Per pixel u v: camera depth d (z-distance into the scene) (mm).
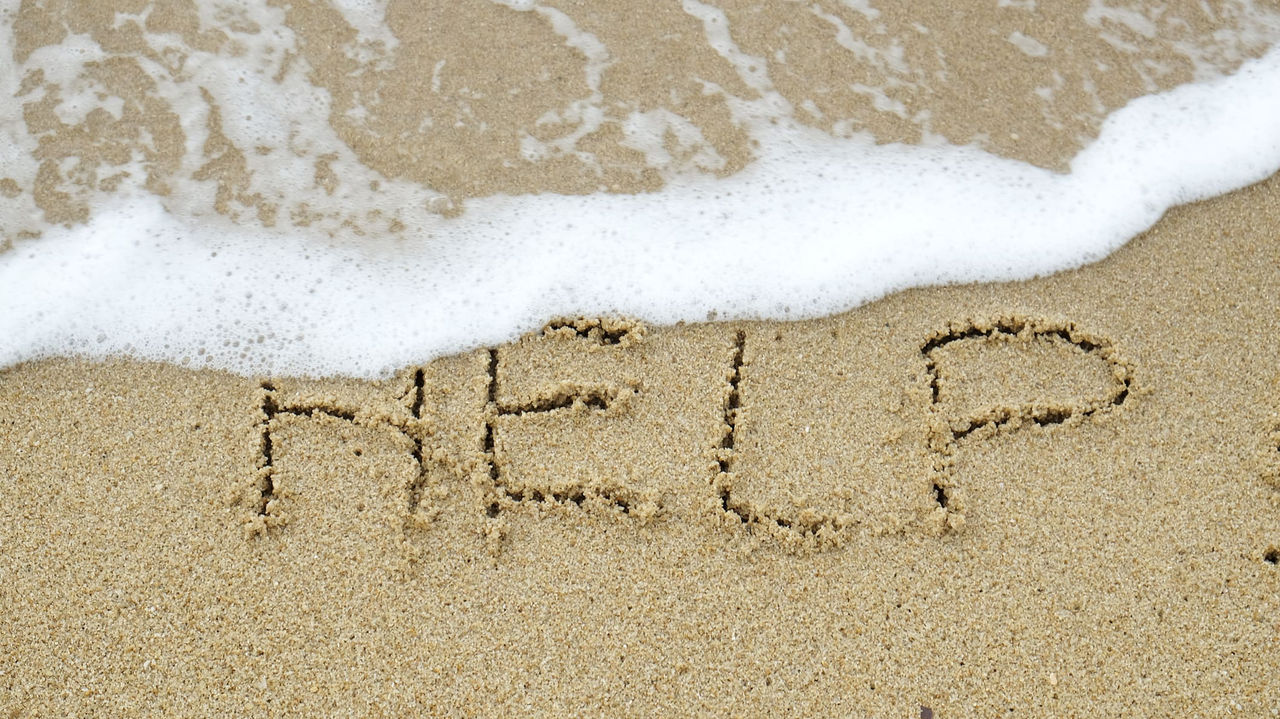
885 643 1739
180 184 1921
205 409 1821
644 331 1853
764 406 1823
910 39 2006
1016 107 1968
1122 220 1904
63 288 1869
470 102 1967
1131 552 1766
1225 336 1844
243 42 1997
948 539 1773
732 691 1727
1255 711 1719
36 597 1749
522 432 1815
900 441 1809
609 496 1792
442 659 1734
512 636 1741
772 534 1774
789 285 1875
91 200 1911
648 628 1744
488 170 1932
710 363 1842
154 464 1797
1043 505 1783
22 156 1930
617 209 1911
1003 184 1924
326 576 1759
